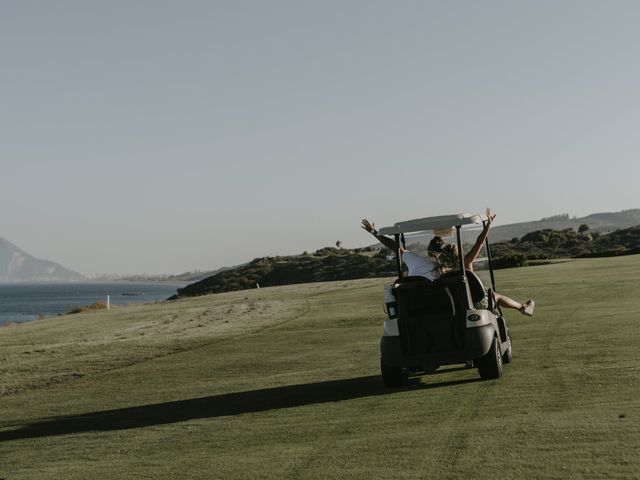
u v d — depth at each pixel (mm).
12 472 7504
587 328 14711
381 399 9445
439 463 5875
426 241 10430
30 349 22656
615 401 7578
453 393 9227
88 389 14234
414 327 9898
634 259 45938
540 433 6465
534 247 115688
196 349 19234
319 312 27656
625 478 5008
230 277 132125
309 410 9219
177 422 9469
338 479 5750
